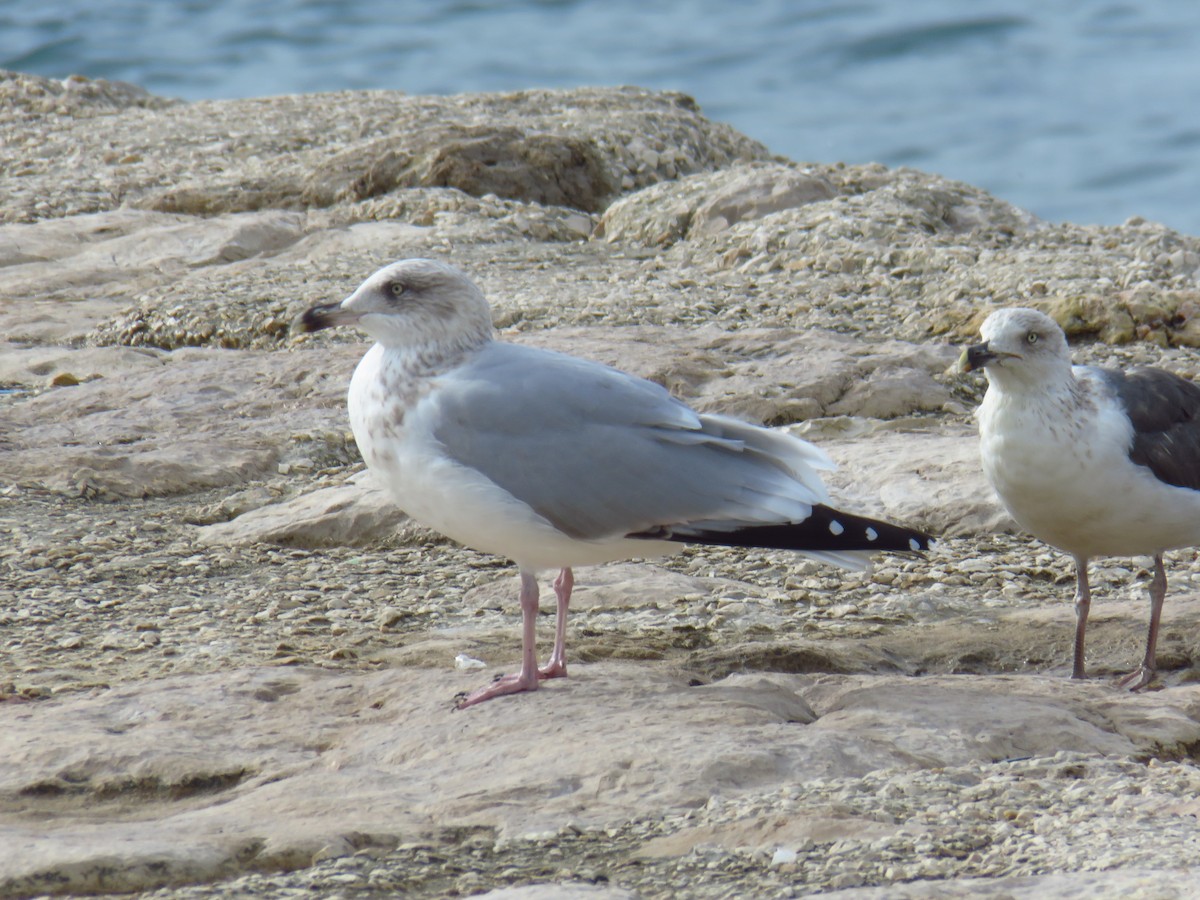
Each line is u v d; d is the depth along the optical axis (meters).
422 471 9.23
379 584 11.98
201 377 16.80
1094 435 9.84
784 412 15.48
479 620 11.26
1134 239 21.61
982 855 6.84
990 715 8.73
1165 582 10.35
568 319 18.52
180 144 27.94
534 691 9.20
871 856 6.81
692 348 17.05
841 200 22.56
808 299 19.42
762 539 9.09
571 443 9.07
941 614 11.51
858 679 9.55
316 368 16.97
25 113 30.55
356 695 9.34
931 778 7.75
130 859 6.94
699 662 10.22
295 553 12.69
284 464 14.62
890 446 14.38
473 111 29.23
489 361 9.36
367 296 9.33
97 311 19.91
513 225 23.19
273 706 9.20
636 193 23.83
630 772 7.81
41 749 8.41
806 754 8.02
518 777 7.84
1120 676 10.36
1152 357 17.41
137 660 10.36
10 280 21.02
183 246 22.36
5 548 12.45
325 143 27.72
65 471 14.10
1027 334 9.73
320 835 7.17
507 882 6.79
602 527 9.11
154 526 13.16
